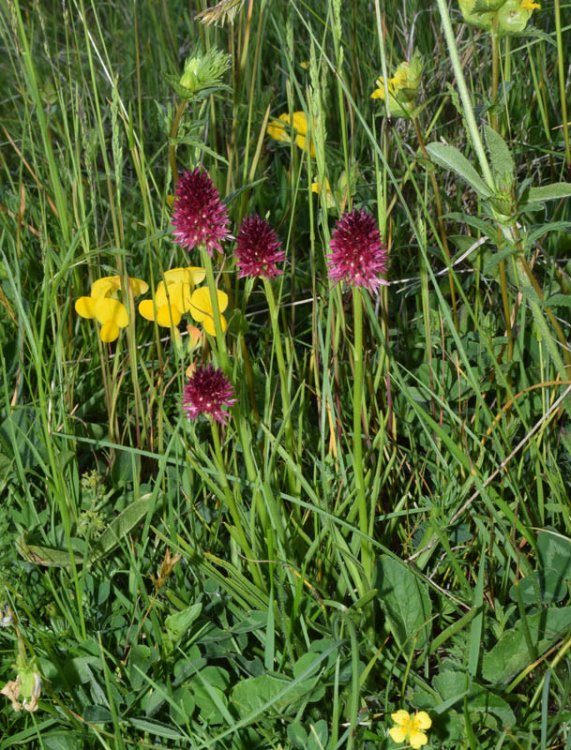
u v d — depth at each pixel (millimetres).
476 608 237
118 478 297
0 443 291
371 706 233
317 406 322
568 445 274
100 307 285
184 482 270
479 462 272
